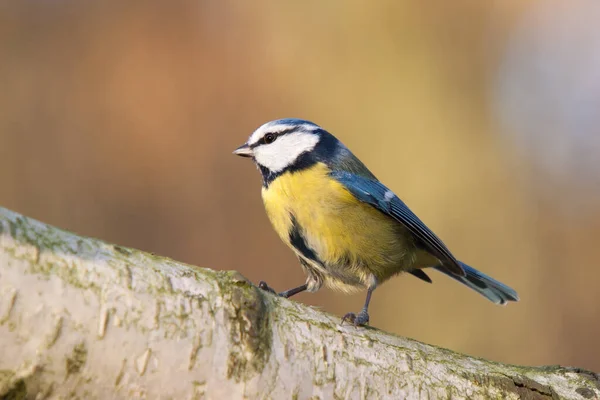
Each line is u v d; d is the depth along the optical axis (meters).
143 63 12.69
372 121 13.96
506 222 13.48
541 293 12.88
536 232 13.40
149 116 12.24
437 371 4.04
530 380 4.23
